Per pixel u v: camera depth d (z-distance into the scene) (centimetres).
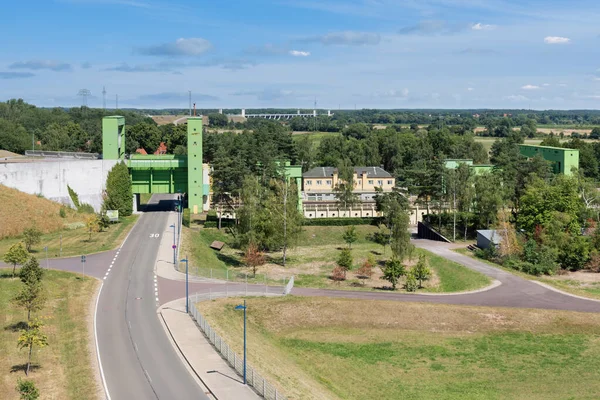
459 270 11406
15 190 13688
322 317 8506
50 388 5656
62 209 13862
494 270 11444
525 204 13862
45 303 8044
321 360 7294
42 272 8050
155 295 8688
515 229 13550
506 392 6569
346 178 19275
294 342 7806
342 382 6706
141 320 7575
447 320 8544
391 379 6856
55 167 14475
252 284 9700
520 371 7156
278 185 13200
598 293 10219
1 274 9438
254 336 7594
